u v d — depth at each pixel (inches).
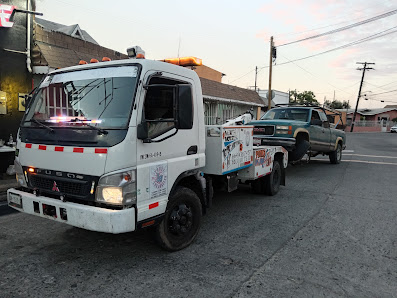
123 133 123.6
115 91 134.0
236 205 245.9
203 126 171.3
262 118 426.3
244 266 142.3
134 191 126.5
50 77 157.8
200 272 136.1
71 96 143.4
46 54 349.7
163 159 142.9
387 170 431.2
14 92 326.0
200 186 172.4
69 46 398.9
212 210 231.9
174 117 131.9
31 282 125.9
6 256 149.3
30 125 150.4
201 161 170.1
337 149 493.0
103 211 120.4
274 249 161.8
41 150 140.4
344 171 422.9
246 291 121.4
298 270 139.4
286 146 331.0
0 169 301.6
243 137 209.5
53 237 173.6
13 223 194.7
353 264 146.3
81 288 122.0
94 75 143.0
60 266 140.0
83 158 127.0
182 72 156.1
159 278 130.4
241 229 191.5
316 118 421.1
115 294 118.1
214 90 760.3
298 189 306.3
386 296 120.2
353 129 2214.6
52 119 144.0
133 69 134.7
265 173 252.2
